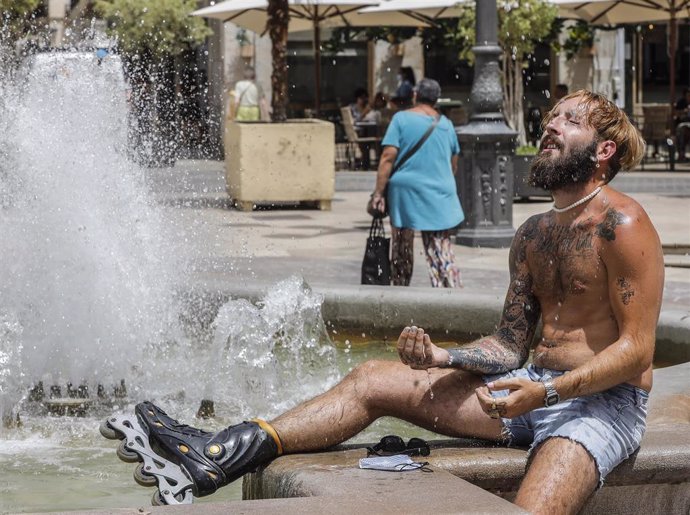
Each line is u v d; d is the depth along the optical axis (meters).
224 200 19.22
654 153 26.45
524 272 4.20
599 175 4.00
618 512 3.99
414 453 3.97
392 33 30.11
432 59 32.06
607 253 3.92
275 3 19.42
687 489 4.05
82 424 6.16
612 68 31.64
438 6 23.42
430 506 3.38
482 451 4.01
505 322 4.25
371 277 9.80
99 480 5.22
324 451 4.08
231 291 8.14
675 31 23.84
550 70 31.69
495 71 13.87
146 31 28.44
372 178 22.30
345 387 4.14
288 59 31.42
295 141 18.33
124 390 6.68
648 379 4.01
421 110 9.89
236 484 5.14
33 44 18.70
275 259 11.82
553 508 3.65
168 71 30.25
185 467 3.92
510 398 3.75
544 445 3.82
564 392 3.78
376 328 8.16
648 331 3.87
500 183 13.93
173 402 6.55
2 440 5.86
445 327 8.03
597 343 3.97
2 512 4.58
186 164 26.33
